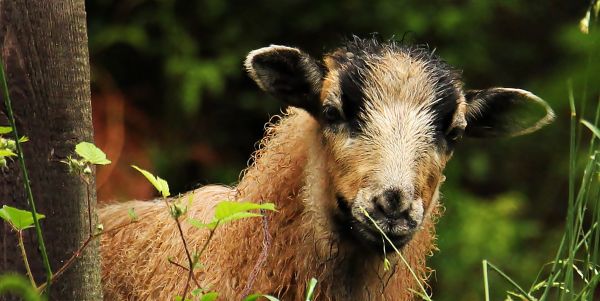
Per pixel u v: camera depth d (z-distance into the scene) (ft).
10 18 26.61
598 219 28.43
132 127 67.87
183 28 67.72
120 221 38.37
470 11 70.33
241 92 69.87
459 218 66.85
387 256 32.37
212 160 68.74
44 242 27.53
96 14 67.31
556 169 74.54
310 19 69.00
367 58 32.35
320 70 32.91
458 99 32.24
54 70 27.14
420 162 30.66
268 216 32.32
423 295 30.68
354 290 32.68
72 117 27.55
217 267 32.12
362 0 69.00
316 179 32.22
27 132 27.02
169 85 68.39
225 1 68.44
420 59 32.68
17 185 27.14
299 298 32.12
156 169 66.39
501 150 75.36
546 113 34.91
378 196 29.81
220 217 23.03
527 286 66.33
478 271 66.13
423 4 69.92
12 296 27.58
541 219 75.51
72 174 27.53
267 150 33.81
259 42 69.26
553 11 77.82
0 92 26.73
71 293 27.91
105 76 67.82
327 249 32.17
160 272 33.99
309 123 33.35
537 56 77.05
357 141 30.99
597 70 27.43
